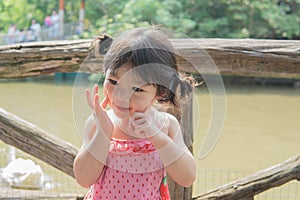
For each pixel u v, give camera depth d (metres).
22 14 11.18
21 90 7.41
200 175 2.86
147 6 8.96
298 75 1.82
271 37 10.45
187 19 9.48
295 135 5.42
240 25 10.21
